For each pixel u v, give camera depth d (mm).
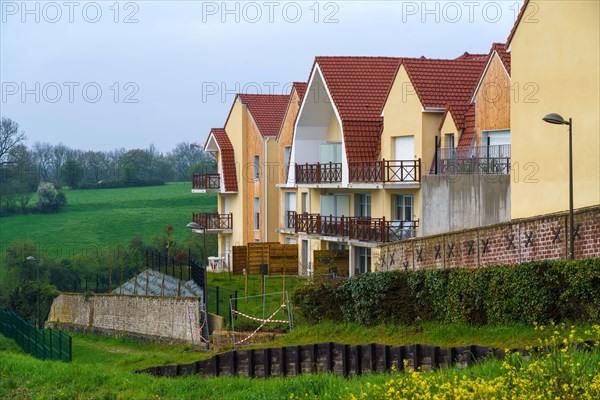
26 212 118000
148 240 107875
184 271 58250
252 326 42531
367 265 52688
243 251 62594
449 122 48219
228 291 51594
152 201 126250
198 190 75375
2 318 58062
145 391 29859
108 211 121312
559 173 36812
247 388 29172
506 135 44531
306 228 57375
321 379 26703
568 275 28500
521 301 30094
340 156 55625
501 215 42188
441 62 51031
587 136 35438
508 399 19656
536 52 37719
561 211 35094
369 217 53188
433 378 22219
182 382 30938
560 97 36656
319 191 58031
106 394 29516
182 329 47406
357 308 37062
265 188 67812
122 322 53906
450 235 38062
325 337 37250
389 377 25359
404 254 41438
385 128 52125
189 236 109312
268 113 69750
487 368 23062
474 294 32031
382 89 55062
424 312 34406
